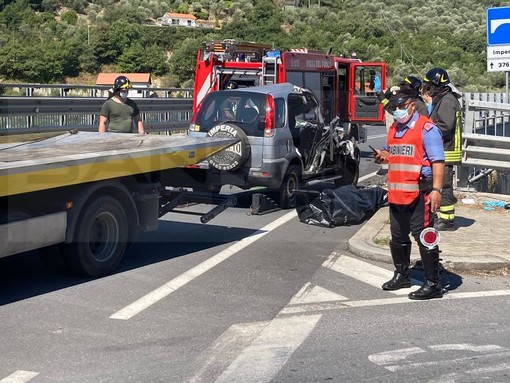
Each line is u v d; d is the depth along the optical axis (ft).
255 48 56.80
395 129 23.95
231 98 38.70
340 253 29.81
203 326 20.89
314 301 23.48
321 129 41.68
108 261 25.88
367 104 66.54
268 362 18.25
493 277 26.78
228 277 26.00
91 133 33.12
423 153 23.58
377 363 18.29
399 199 23.86
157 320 21.33
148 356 18.54
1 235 21.86
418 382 17.15
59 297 23.26
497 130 50.67
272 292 24.34
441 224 32.99
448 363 18.35
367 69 67.26
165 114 63.46
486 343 19.85
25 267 26.89
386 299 23.88
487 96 62.13
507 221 35.55
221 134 37.04
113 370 17.61
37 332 20.13
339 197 35.50
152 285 24.84
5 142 30.27
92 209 24.89
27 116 47.80
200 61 55.36
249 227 34.73
